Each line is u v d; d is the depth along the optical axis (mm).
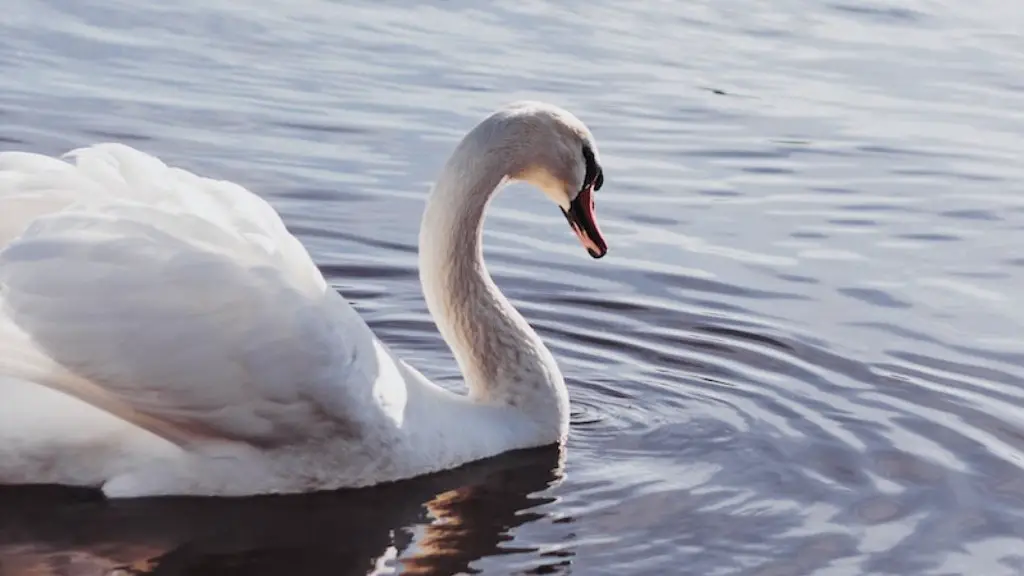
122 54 21016
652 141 19500
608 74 21719
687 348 14102
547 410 12172
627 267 15883
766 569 10062
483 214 12258
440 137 18875
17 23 21906
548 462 11773
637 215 17312
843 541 10500
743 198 17938
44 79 19922
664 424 12531
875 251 16578
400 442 11211
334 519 10688
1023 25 24938
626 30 23750
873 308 15078
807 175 18688
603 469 11672
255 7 23438
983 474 11633
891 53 23391
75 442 10500
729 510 10945
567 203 12453
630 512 10922
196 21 22578
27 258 10336
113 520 10445
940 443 12188
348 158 18125
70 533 10289
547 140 12234
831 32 24266
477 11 24047
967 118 20891
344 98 19984
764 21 24641
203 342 10492
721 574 9984
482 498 11102
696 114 20469
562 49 22609
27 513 10438
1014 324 14758
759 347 14125
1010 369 13750
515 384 12188
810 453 11969
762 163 19031
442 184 12258
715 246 16531
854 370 13648
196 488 10742
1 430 10445
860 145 19750
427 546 10367
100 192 11008
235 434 10719
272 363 10609
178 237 10602
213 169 17594
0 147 17703
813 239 16844
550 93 20734
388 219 16594
